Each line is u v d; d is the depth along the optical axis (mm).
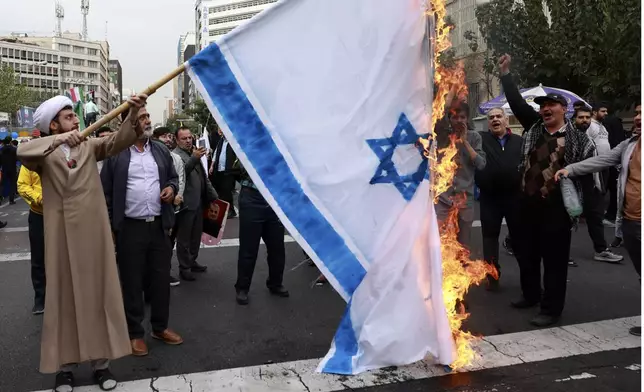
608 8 11984
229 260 7395
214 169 10773
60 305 3486
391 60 3807
